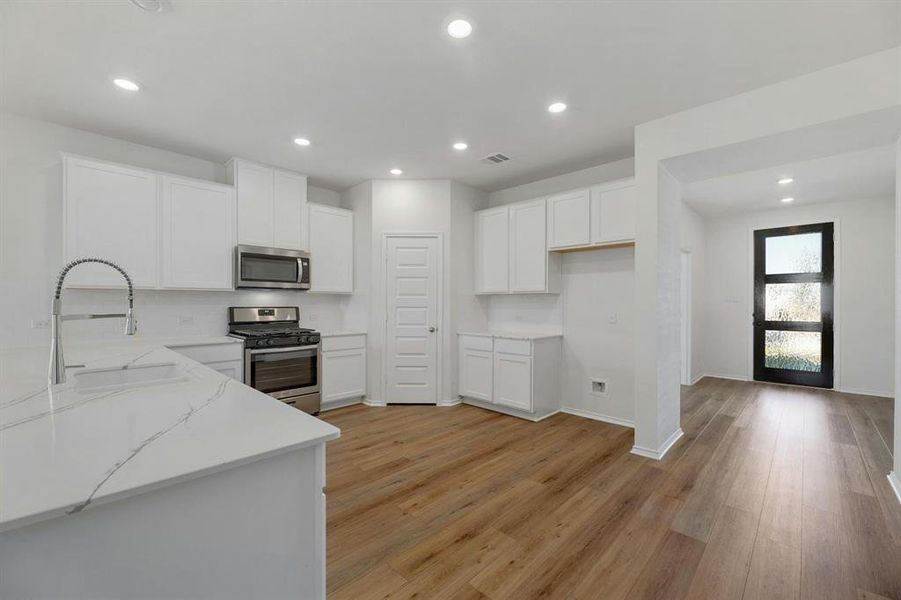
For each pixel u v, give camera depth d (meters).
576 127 3.16
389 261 4.57
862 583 1.69
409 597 1.63
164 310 3.63
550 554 1.90
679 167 3.15
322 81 2.53
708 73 2.41
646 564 1.83
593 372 4.11
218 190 3.68
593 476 2.73
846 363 5.29
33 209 3.00
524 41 2.14
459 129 3.22
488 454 3.12
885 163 3.92
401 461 2.98
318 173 4.31
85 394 1.44
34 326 2.99
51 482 0.75
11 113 2.93
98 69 2.39
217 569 0.89
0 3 1.83
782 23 1.97
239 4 1.86
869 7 1.85
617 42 2.14
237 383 1.63
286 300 4.45
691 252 5.77
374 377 4.56
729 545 1.96
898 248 2.48
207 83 2.55
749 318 6.04
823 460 3.00
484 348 4.39
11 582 0.68
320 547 1.04
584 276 4.19
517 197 4.79
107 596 0.76
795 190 4.86
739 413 4.29
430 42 2.15
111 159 3.35
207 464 0.85
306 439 1.00
